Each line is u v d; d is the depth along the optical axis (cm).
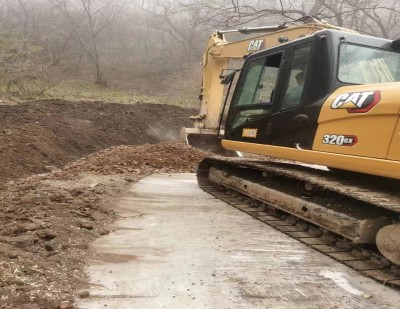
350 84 539
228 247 523
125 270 441
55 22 3669
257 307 370
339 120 504
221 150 1078
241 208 707
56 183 853
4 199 679
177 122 1923
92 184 851
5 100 1764
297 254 504
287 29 788
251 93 703
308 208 559
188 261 472
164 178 987
